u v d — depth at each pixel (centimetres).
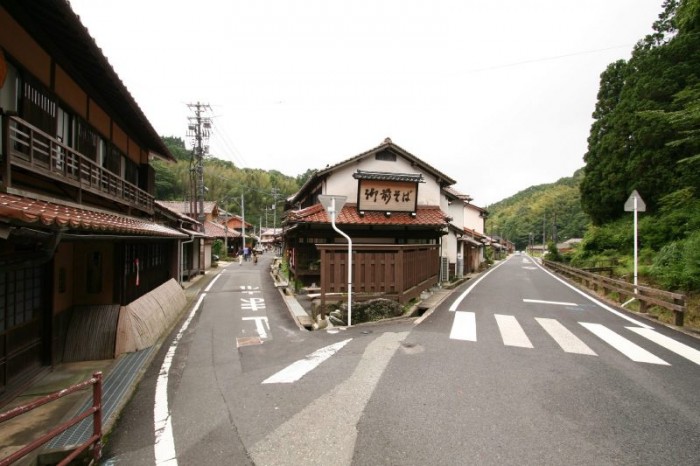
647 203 1764
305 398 446
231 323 929
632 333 718
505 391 450
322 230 1411
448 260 1861
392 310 872
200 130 2381
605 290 1239
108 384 525
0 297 493
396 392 451
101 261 735
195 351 684
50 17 515
